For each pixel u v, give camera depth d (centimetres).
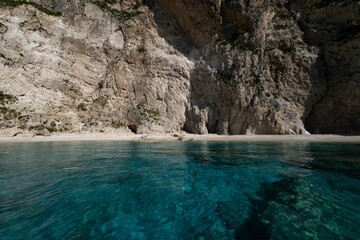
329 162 774
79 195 486
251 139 1759
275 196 473
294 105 2167
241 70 2303
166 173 668
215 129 2439
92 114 2431
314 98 2130
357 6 1911
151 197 477
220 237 324
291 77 2173
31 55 2388
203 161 838
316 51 2116
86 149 1212
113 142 1633
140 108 2552
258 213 397
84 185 553
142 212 406
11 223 359
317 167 702
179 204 442
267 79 2242
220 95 2417
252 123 2186
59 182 577
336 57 2033
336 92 2039
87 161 852
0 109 2077
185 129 2573
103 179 605
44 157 944
